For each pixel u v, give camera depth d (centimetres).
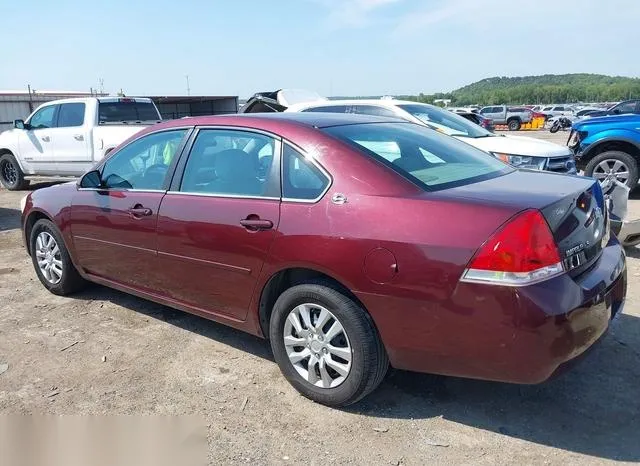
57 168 1153
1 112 2389
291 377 337
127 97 1164
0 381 363
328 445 292
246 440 298
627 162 941
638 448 284
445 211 278
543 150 768
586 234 295
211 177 374
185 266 380
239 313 361
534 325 255
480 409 321
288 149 336
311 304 319
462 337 272
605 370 358
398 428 305
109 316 467
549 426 304
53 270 509
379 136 356
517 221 262
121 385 355
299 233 313
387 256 284
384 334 294
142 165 423
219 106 2952
